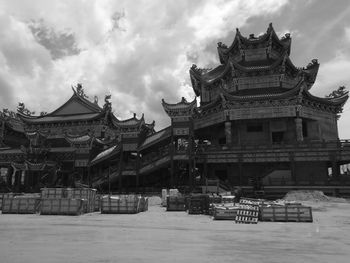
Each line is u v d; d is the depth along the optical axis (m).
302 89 50.47
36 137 58.19
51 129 68.00
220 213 22.81
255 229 17.55
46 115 72.25
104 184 51.47
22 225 19.12
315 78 65.00
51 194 30.06
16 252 10.55
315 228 18.09
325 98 58.34
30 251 10.73
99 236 14.54
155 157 48.38
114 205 28.61
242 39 63.62
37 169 56.47
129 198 28.83
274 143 50.66
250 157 47.34
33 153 57.59
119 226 18.77
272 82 57.88
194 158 46.84
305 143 46.25
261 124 55.41
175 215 26.97
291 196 41.00
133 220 22.45
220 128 59.03
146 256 10.09
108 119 67.44
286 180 46.56
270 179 47.22
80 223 20.39
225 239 13.87
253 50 63.75
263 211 21.92
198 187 43.16
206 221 21.84
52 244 12.22
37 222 20.95
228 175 51.78
